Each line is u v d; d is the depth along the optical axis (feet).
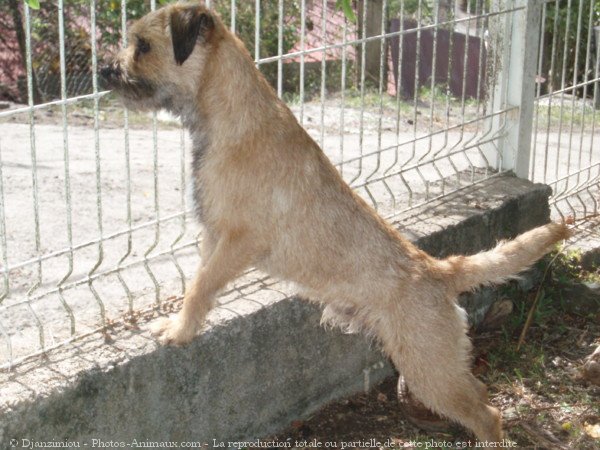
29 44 4.02
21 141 8.79
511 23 6.29
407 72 10.38
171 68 4.43
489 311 5.93
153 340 4.38
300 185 4.50
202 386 4.52
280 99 4.65
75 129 9.63
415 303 4.51
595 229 6.86
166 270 5.77
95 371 4.12
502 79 6.36
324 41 5.14
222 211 4.44
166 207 6.84
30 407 3.92
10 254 5.87
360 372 5.30
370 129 9.88
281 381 4.88
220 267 4.43
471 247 5.80
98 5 10.88
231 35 4.52
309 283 4.60
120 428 4.25
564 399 5.27
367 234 4.59
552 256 6.31
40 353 4.22
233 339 4.59
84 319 4.55
